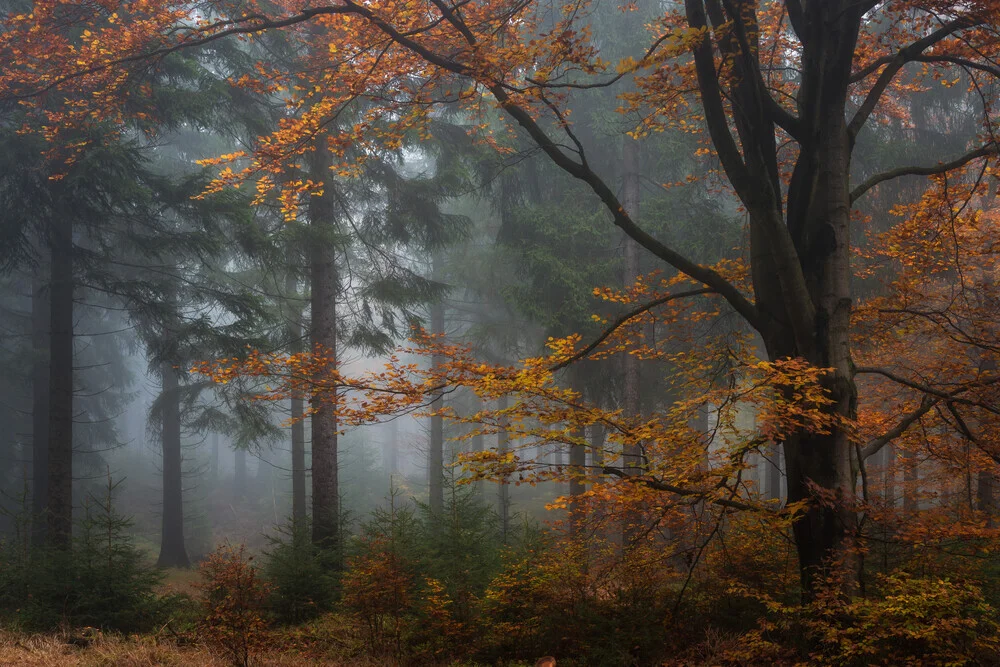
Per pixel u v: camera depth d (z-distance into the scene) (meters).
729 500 6.09
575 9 7.23
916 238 8.05
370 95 7.86
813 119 7.12
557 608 7.27
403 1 6.98
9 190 11.88
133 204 12.91
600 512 7.00
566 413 6.02
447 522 9.40
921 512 6.37
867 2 6.78
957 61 7.50
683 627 6.73
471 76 6.88
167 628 8.32
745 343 7.86
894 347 9.07
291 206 7.82
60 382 13.38
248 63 13.12
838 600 5.62
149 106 11.46
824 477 6.46
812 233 7.07
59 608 8.67
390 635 7.38
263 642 7.16
